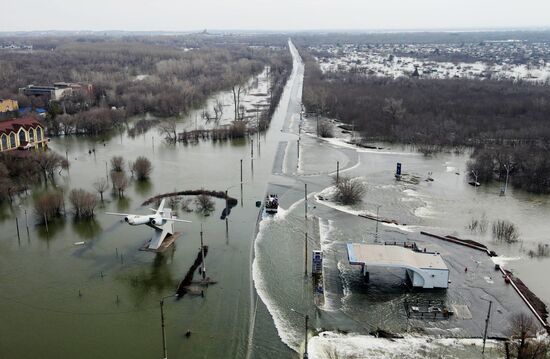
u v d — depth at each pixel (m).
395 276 79.56
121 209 106.50
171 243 89.69
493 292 74.88
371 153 154.50
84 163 142.00
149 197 114.06
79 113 185.62
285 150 158.12
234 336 64.50
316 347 62.41
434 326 66.88
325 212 106.00
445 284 75.06
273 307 71.00
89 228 96.50
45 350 61.19
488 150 137.38
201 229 96.44
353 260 75.38
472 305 71.62
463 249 88.75
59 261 83.25
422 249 87.69
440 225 99.88
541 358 58.00
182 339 63.75
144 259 84.31
